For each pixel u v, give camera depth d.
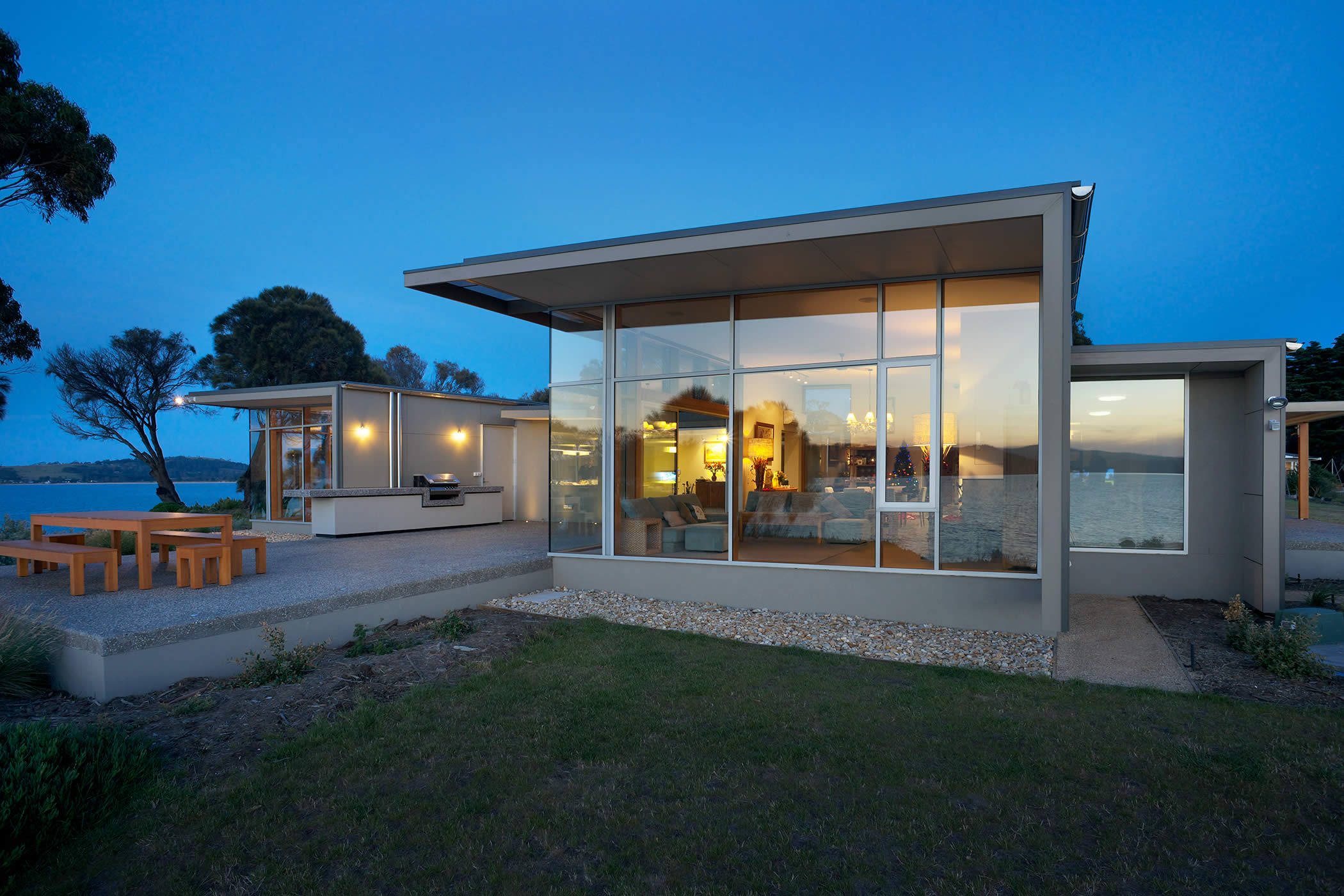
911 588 7.10
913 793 3.17
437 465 16.11
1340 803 3.05
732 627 6.85
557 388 9.02
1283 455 7.26
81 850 2.67
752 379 8.01
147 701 4.39
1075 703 4.46
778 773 3.39
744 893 2.42
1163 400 8.42
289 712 4.15
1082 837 2.78
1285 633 5.41
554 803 3.07
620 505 8.59
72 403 23.70
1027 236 6.15
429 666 5.12
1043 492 6.14
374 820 2.91
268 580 6.93
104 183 14.97
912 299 7.37
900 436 7.33
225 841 2.74
